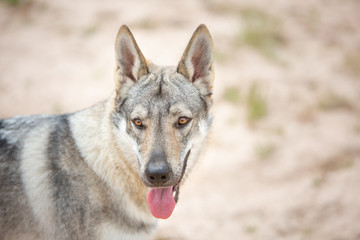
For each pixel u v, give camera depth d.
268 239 13.67
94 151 9.05
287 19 32.91
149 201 8.98
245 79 24.62
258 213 14.94
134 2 31.56
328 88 24.84
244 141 19.72
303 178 16.94
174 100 9.00
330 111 22.62
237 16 31.83
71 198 8.81
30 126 9.48
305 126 21.03
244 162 18.25
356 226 13.65
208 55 9.70
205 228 14.26
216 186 16.73
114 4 31.09
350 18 35.00
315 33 31.83
